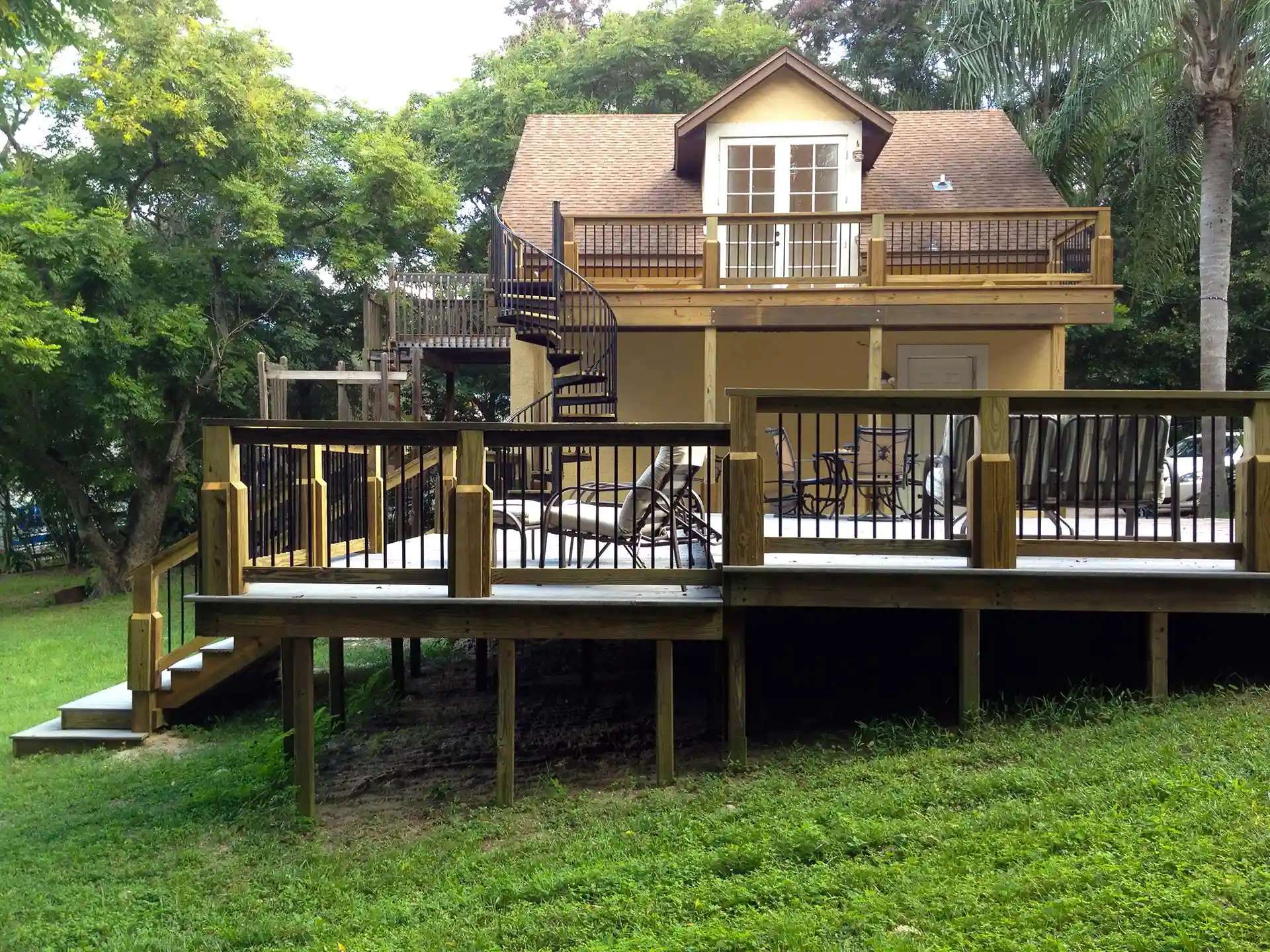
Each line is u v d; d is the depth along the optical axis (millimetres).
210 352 19922
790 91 13375
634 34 26859
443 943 4023
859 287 11430
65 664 12414
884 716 6367
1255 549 5727
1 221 16422
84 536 19625
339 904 4730
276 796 6293
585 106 26906
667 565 6641
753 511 5777
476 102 28328
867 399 5766
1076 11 13273
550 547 7801
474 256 27797
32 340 15227
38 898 5160
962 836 4215
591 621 5820
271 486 6281
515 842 5219
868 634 7258
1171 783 4324
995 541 5750
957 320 11289
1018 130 17922
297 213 21562
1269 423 5691
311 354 23500
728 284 11523
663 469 6906
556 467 8250
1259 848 3650
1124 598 5805
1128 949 3178
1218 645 6715
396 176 21797
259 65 20594
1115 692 6102
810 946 3463
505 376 26703
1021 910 3496
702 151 14008
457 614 5832
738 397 5785
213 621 5832
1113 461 6836
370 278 21875
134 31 18953
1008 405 5746
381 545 8734
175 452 19750
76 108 20219
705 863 4406
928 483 7852
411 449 12617
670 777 5758
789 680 7219
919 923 3531
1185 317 20328
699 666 8578
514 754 6316
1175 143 13039
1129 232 17156
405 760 6953
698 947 3592
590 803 5613
